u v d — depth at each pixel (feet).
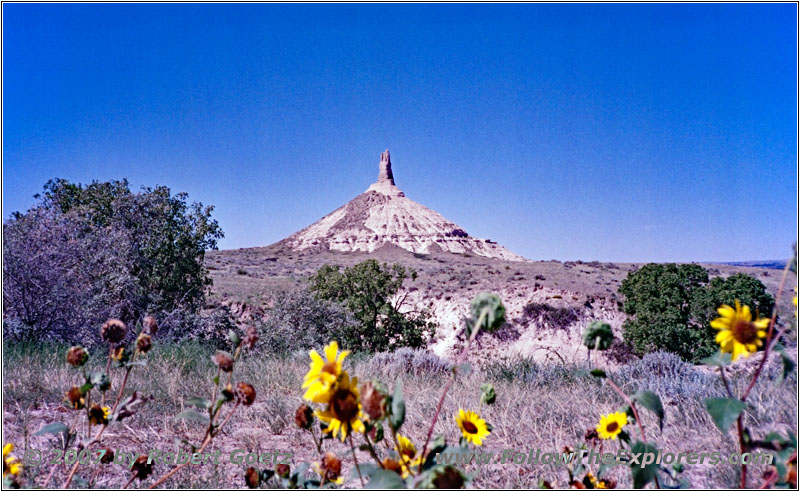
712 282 64.69
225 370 7.86
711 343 62.44
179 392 21.17
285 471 7.77
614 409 17.56
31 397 18.34
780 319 6.51
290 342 50.98
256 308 88.33
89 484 10.63
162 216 59.06
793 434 10.98
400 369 32.32
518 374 30.91
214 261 233.55
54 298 35.65
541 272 173.47
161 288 58.29
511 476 11.27
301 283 137.08
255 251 393.29
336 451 13.96
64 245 38.24
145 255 54.19
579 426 15.66
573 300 88.17
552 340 80.79
